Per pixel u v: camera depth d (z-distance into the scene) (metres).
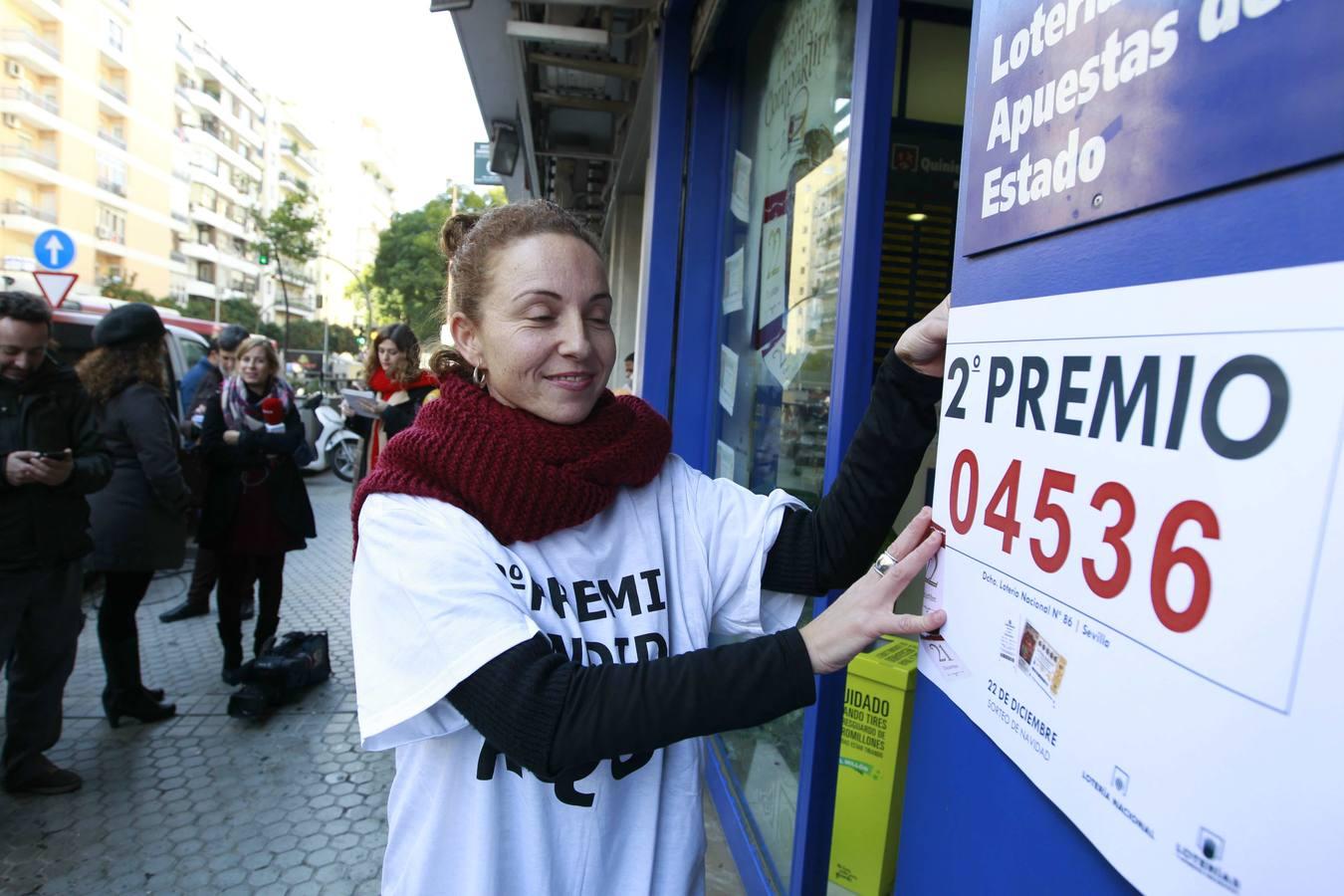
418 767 1.03
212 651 4.32
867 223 1.55
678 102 3.46
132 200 47.97
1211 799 0.52
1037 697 0.73
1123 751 0.61
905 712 1.95
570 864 1.01
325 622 4.88
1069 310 0.71
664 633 1.06
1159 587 0.58
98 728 3.40
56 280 6.93
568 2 3.61
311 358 38.53
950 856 0.92
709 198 3.39
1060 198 0.73
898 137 2.51
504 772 0.99
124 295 40.28
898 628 0.89
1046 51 0.76
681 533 1.15
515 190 9.77
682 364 3.44
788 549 1.16
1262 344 0.50
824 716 1.69
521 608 0.92
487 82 5.29
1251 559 0.50
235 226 61.66
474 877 0.97
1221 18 0.54
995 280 0.85
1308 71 0.47
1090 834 0.64
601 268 1.03
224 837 2.66
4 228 39.50
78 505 2.79
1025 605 0.75
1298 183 0.48
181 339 6.99
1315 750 0.45
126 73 46.66
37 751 2.86
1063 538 0.70
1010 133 0.82
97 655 4.21
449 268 1.10
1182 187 0.57
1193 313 0.56
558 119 6.16
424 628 0.89
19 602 2.65
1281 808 0.47
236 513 3.66
